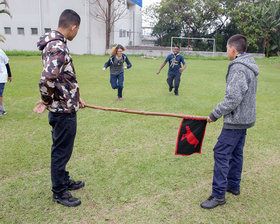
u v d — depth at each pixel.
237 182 3.11
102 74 12.23
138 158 4.01
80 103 3.18
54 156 2.80
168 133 5.06
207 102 7.45
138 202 2.97
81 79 10.83
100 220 2.68
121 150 4.28
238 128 2.77
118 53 7.02
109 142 4.58
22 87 8.88
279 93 8.98
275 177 3.56
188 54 24.19
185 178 3.48
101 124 5.47
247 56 2.72
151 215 2.76
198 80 11.31
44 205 2.89
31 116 5.95
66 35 2.69
